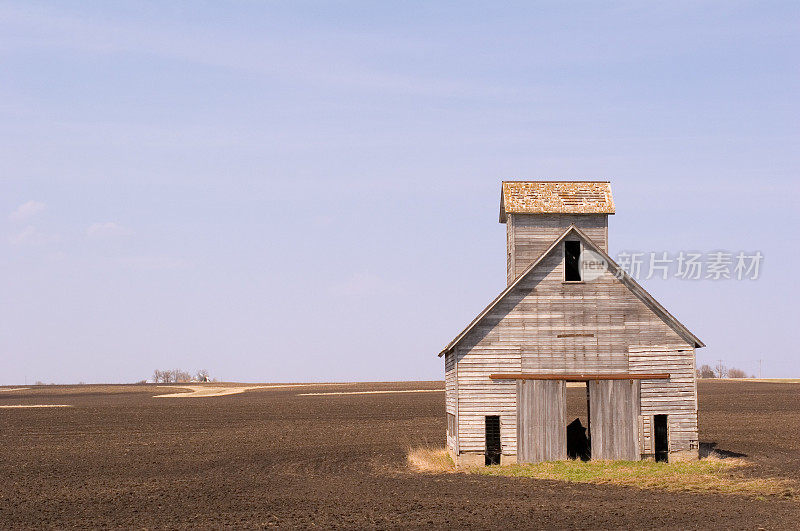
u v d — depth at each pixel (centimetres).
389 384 17738
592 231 4669
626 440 4053
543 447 4044
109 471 4406
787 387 13012
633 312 4128
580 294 4134
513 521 2683
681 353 4112
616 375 4081
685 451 4069
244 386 17962
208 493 3512
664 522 2606
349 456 4997
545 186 4788
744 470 3794
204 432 6919
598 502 3030
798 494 3134
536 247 4659
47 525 2800
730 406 9081
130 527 2733
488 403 4075
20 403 11662
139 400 12331
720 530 2442
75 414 9106
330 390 14925
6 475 4244
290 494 3431
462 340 4109
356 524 2686
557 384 4075
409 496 3266
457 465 4088
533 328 4116
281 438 6300
